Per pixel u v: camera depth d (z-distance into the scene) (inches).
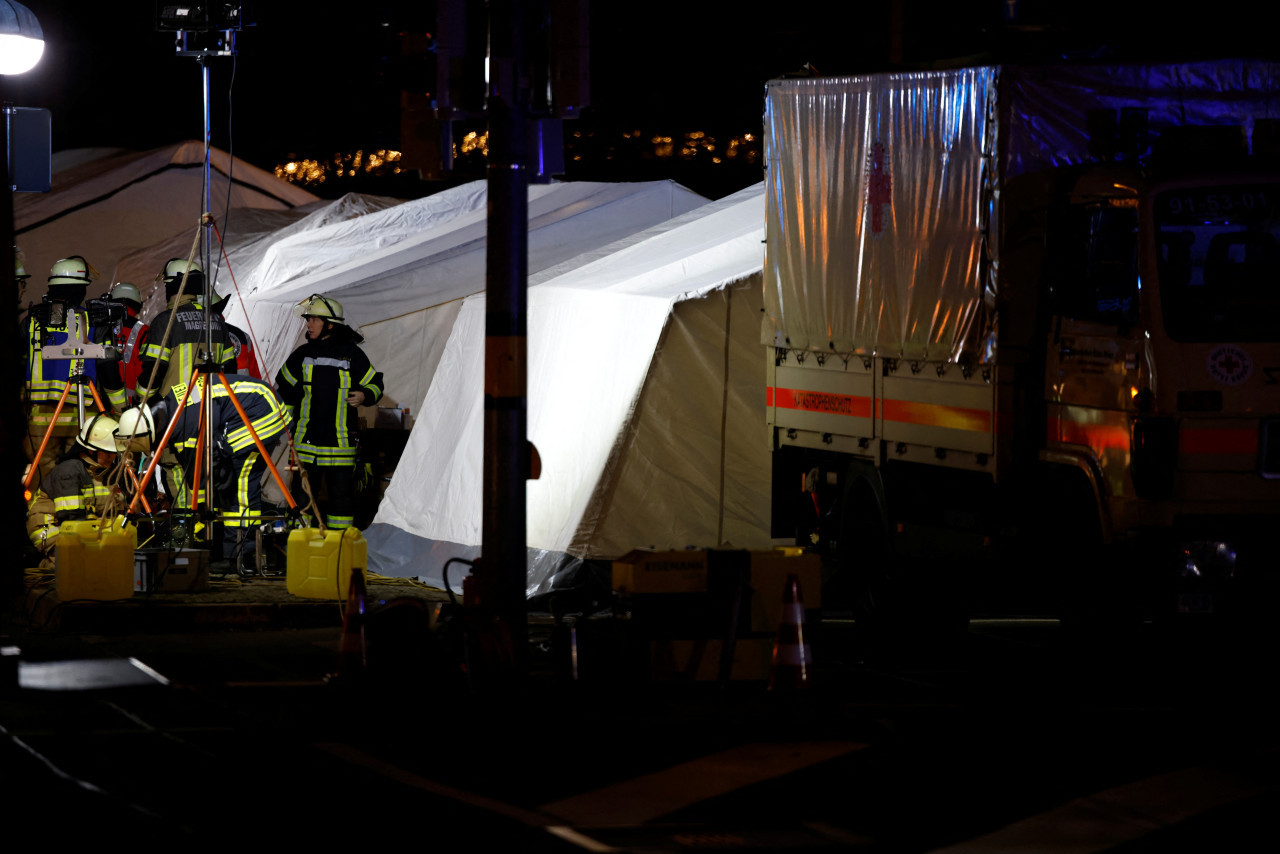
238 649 1224.2
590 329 1563.7
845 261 1352.1
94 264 2859.3
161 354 1579.7
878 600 1269.7
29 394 1695.4
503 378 1049.5
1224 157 1126.4
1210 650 1258.6
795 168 1443.2
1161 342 1074.1
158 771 826.8
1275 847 703.1
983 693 1075.9
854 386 1346.0
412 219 2390.5
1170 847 703.1
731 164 3321.9
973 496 1214.3
